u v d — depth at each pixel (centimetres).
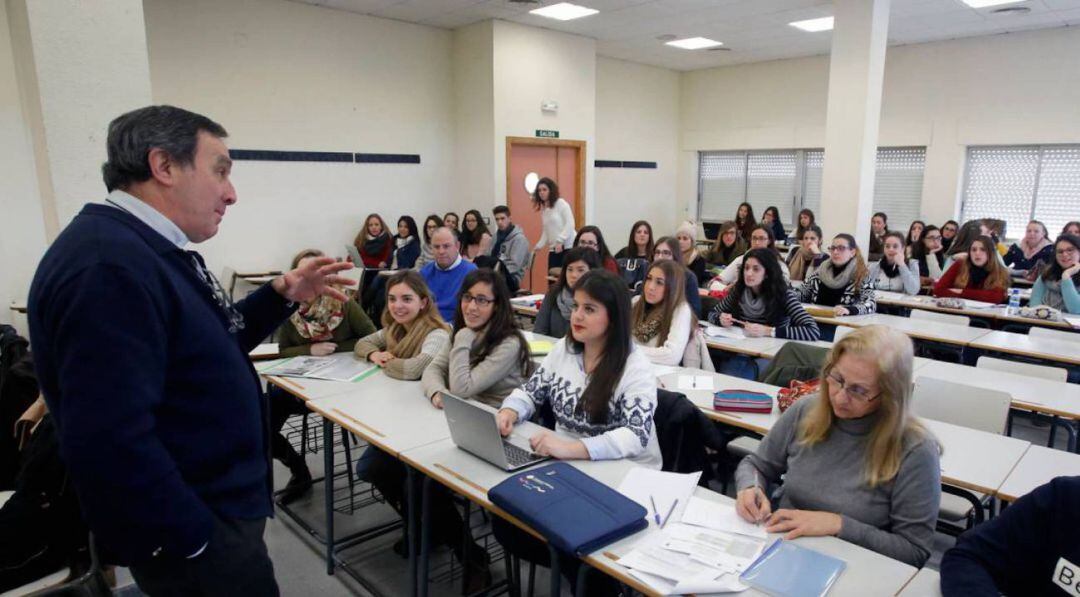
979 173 818
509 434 211
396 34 720
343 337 340
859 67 607
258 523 135
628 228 1029
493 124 732
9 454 233
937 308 489
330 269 160
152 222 122
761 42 837
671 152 1084
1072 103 725
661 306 331
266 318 158
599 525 150
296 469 318
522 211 787
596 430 209
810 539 153
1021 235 793
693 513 164
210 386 124
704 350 329
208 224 130
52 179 234
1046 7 647
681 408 222
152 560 119
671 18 714
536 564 212
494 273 259
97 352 105
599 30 770
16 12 240
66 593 164
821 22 737
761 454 192
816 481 172
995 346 364
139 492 106
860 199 620
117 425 104
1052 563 120
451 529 246
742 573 138
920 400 269
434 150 770
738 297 404
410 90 739
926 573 140
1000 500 196
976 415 257
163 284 117
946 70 809
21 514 175
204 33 591
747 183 1041
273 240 655
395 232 743
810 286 487
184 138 122
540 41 759
